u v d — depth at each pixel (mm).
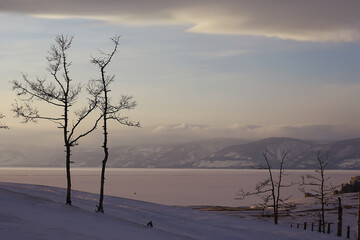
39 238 15641
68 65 35938
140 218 40000
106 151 37281
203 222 43719
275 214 58156
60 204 33094
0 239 14492
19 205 27984
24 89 35375
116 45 37875
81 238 17516
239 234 38031
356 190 109812
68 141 35844
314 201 94188
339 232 51375
